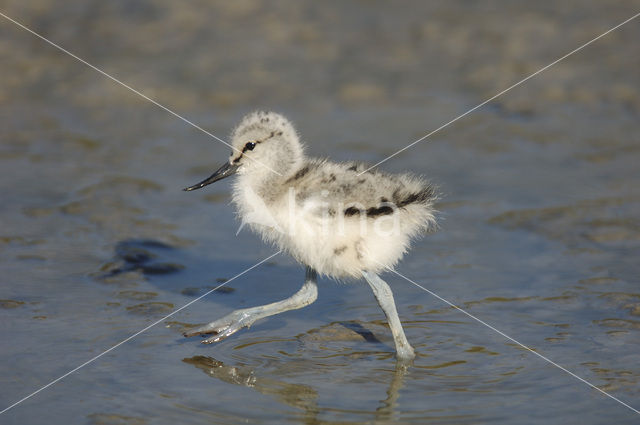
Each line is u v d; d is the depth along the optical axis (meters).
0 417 7.06
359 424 6.98
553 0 21.84
